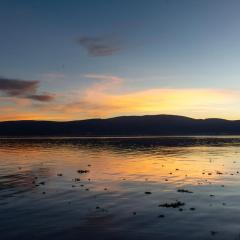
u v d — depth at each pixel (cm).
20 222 3853
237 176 7081
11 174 7656
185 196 5109
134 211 4291
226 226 3681
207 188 5722
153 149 15875
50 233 3503
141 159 10944
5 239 3338
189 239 3306
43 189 5744
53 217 4053
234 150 15238
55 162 10269
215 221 3856
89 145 19538
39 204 4675
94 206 4550
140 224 3769
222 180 6569
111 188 5800
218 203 4653
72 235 3434
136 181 6525
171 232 3506
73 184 6216
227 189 5619
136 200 4884
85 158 11488
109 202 4769
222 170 8138
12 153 13950
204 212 4212
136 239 3322
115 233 3497
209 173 7569
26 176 7319
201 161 10281
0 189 5769
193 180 6581
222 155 12531
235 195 5147
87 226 3712
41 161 10612
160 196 5134
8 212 4266
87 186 6003
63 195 5244
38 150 15662
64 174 7594
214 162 9969
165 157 11675
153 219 3944
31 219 3966
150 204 4641
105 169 8444
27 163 10044
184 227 3659
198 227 3653
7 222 3856
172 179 6738
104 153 13575
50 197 5106
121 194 5297
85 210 4350
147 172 7825
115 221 3888
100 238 3362
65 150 15538
